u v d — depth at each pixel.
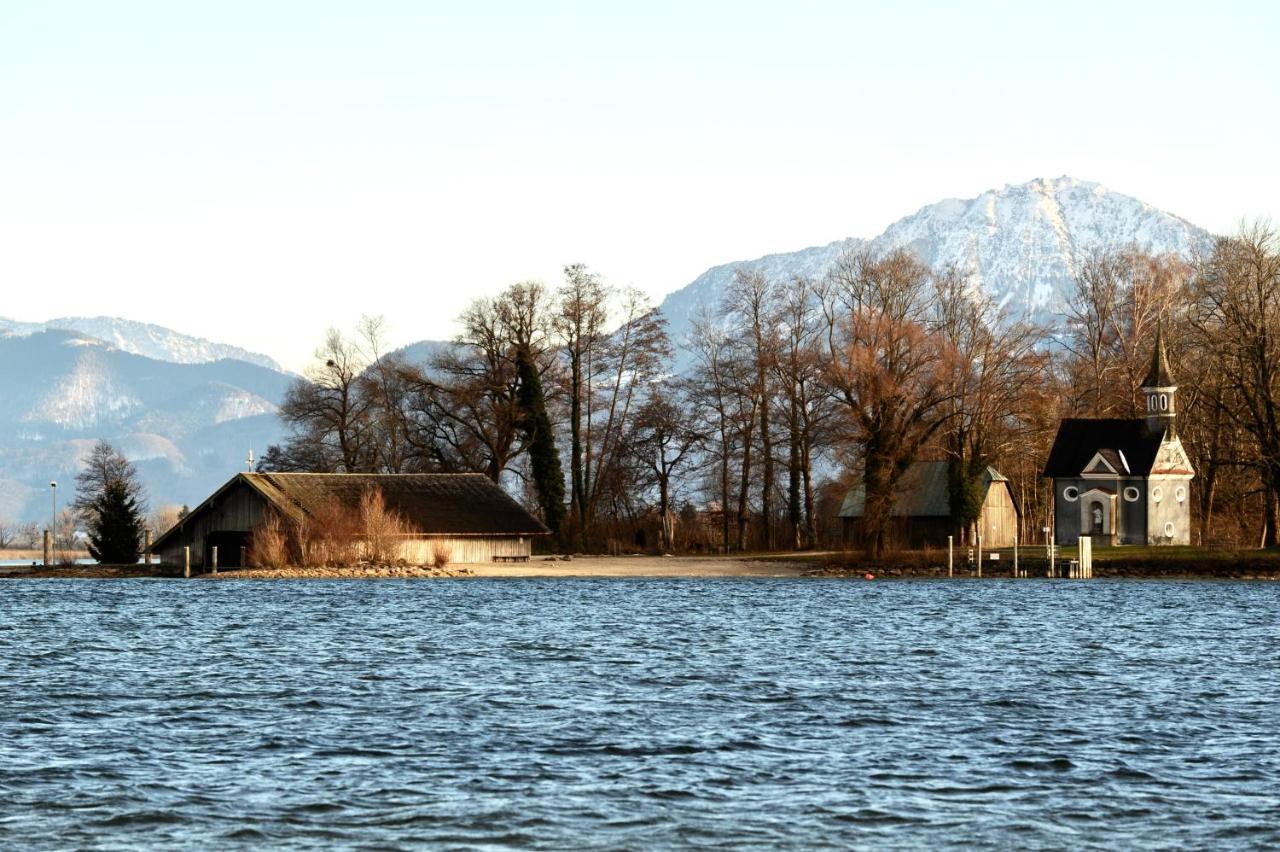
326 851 32.91
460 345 152.25
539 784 38.91
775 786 38.75
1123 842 33.72
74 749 43.50
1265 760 42.22
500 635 78.12
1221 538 143.00
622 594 111.44
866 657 67.75
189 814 35.75
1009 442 145.50
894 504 132.88
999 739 45.47
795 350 149.12
